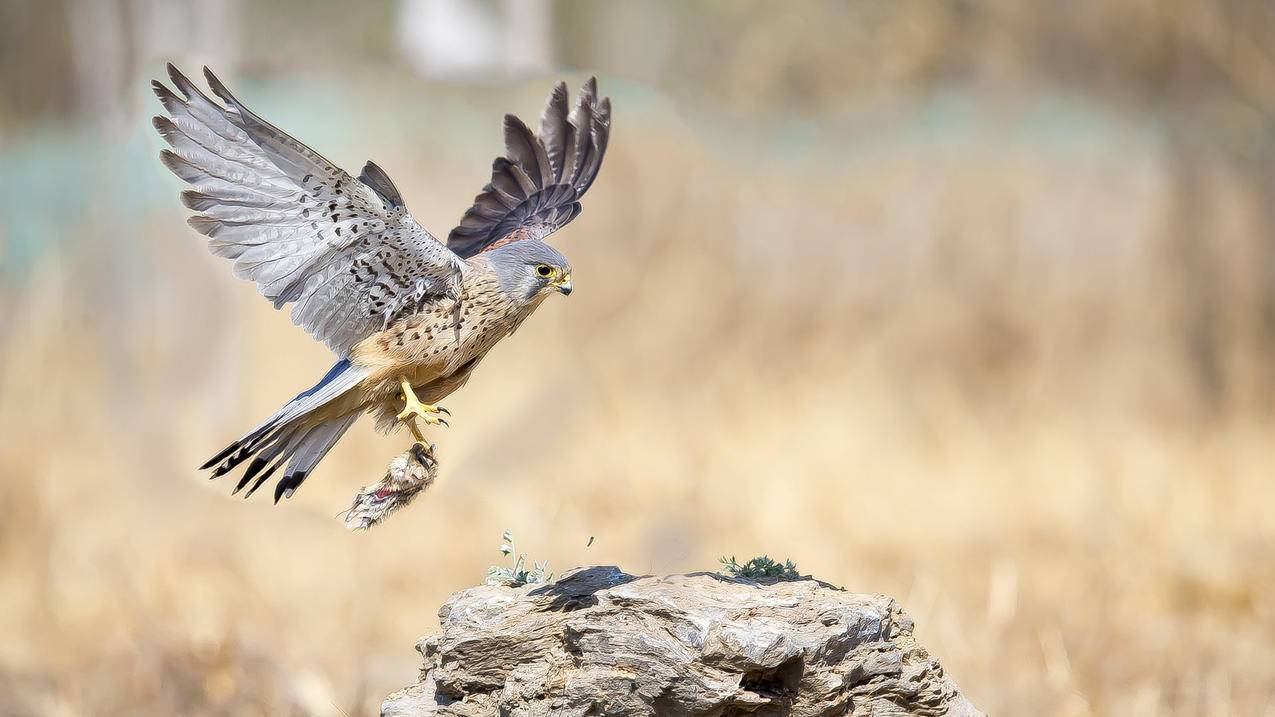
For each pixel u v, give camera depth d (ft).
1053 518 43.47
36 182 69.05
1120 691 29.68
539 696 18.60
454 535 42.50
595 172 25.44
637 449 50.44
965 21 71.26
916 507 45.24
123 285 55.47
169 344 53.93
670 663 17.85
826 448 50.57
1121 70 67.26
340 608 36.45
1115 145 63.93
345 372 20.65
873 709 18.65
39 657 34.30
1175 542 40.63
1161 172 62.18
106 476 46.60
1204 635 32.96
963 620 34.04
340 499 45.16
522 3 77.00
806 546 40.57
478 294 20.90
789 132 69.51
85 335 54.44
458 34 74.84
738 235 63.41
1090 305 60.49
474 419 51.34
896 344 60.23
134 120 60.23
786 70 75.00
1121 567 37.99
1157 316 59.88
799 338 61.36
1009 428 55.11
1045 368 59.06
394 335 20.59
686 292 61.52
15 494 43.88
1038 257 61.62
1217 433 54.85
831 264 63.05
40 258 58.54
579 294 60.59
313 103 62.54
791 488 45.68
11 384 51.96
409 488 20.31
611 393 55.06
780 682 18.33
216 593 38.19
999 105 66.44
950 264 62.08
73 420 50.80
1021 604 35.19
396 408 21.74
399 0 76.18
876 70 73.05
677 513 42.93
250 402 53.16
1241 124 63.98
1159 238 61.11
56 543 41.57
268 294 19.80
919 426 53.93
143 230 56.24
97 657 33.63
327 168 19.13
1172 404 57.98
